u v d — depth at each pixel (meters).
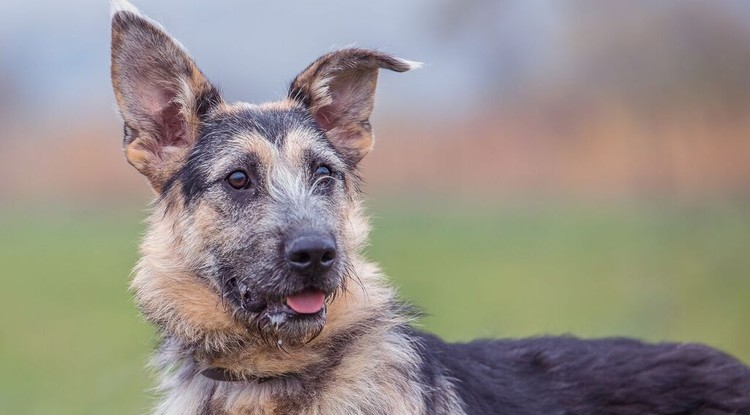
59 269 28.86
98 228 39.41
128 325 19.80
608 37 37.28
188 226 7.04
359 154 7.77
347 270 6.86
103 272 28.19
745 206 29.86
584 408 7.48
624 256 25.78
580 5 38.28
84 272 28.22
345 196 7.40
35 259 31.05
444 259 27.22
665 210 33.59
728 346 13.91
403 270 24.91
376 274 7.20
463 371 7.29
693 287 17.12
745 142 33.91
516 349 7.97
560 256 27.45
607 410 7.53
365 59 7.55
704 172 35.38
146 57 7.36
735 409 7.58
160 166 7.41
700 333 14.57
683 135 35.81
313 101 7.66
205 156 7.16
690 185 35.97
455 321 17.19
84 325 20.03
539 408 7.33
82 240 35.62
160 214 7.31
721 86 32.72
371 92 7.72
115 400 12.70
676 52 33.28
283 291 6.53
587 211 38.91
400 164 50.25
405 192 48.59
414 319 7.20
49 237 36.78
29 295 24.34
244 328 6.76
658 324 15.05
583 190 44.66
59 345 17.94
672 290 17.06
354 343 6.80
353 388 6.63
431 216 39.34
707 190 34.97
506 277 23.69
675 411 7.58
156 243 7.20
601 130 43.22
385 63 7.48
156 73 7.43
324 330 6.75
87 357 16.55
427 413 6.71
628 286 19.62
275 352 6.69
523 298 20.30
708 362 7.90
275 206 6.84
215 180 7.02
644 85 35.41
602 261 25.88
